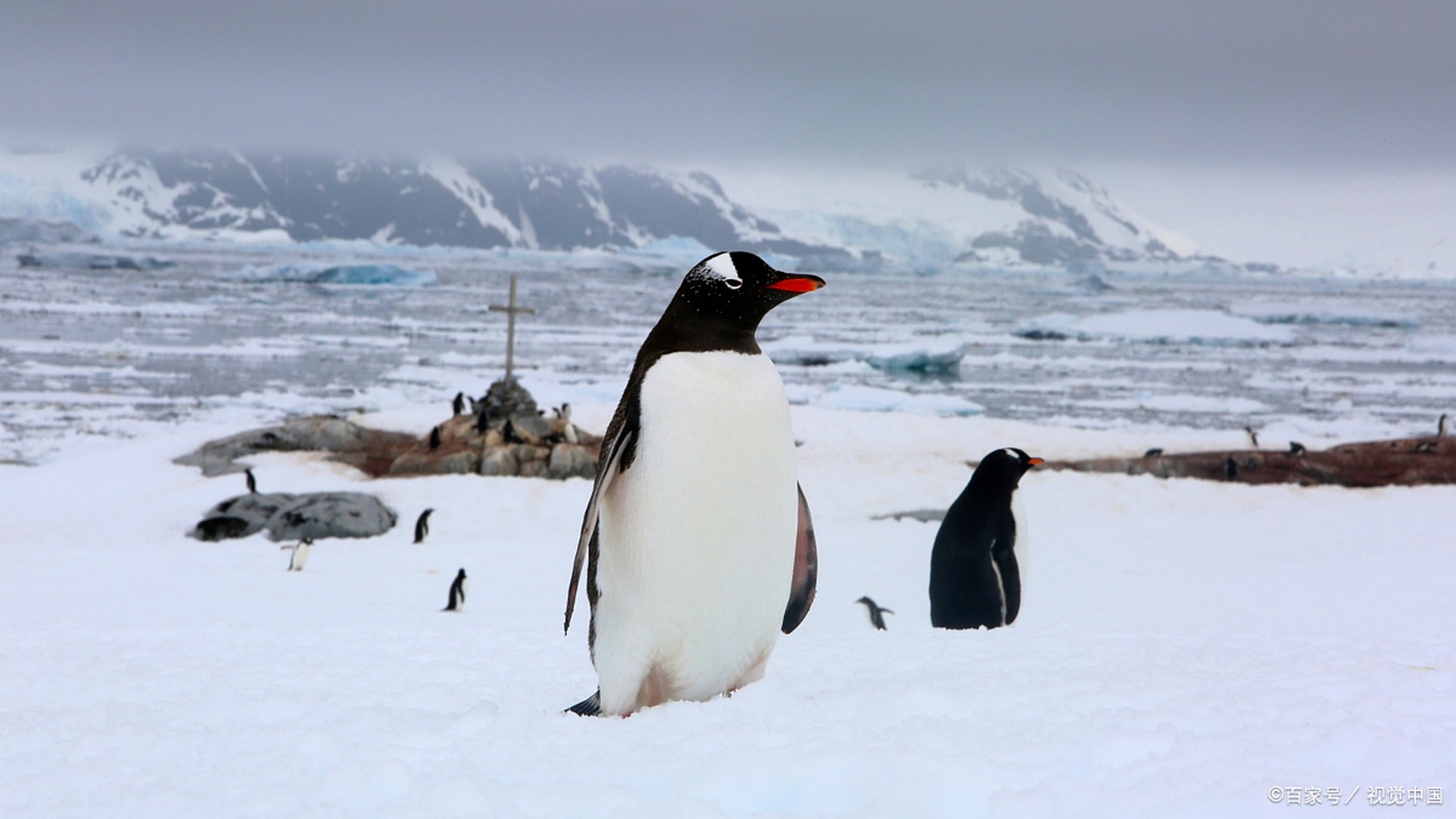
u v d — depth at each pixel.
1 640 7.59
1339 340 88.25
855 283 185.88
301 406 40.53
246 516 19.34
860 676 4.96
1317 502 21.80
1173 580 13.66
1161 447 29.00
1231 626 10.52
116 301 92.12
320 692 4.95
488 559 16.09
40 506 21.38
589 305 111.44
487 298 117.88
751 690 4.18
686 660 4.22
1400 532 16.66
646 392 4.11
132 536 19.17
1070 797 2.88
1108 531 17.73
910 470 24.97
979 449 28.25
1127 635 6.95
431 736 3.68
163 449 26.09
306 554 14.96
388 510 20.52
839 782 3.09
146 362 54.09
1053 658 5.45
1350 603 11.70
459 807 2.92
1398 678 4.46
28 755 3.75
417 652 6.53
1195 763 3.14
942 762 3.08
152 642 7.31
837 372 57.53
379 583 13.95
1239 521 18.33
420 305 103.75
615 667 4.24
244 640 7.29
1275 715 3.75
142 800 3.13
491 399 26.28
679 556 4.07
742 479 4.08
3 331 65.88
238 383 47.38
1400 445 28.02
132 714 4.35
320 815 2.95
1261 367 65.94
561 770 3.27
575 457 24.28
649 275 191.25
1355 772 3.09
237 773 3.37
